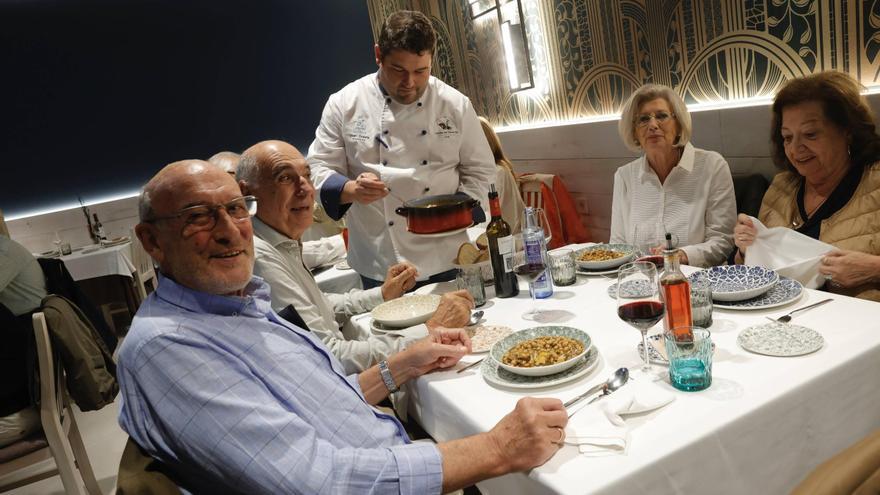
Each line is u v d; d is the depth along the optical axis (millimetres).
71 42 5848
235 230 1175
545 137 3959
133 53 6070
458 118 2467
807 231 1990
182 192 1149
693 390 1180
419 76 2299
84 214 5863
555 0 3662
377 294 2146
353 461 1071
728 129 2693
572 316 1701
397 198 2420
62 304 2314
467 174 2580
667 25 2947
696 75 2871
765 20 2500
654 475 991
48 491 2809
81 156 5969
